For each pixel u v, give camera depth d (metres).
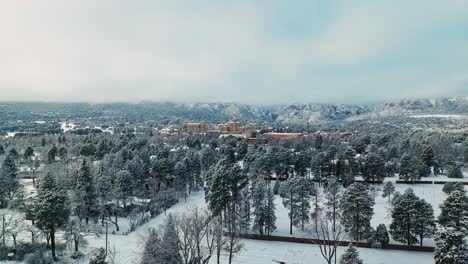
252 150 151.62
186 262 47.94
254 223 74.88
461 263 46.34
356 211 68.44
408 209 66.25
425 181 115.62
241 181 80.31
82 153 147.38
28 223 75.62
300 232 76.06
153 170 105.75
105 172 94.00
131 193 92.62
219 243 54.06
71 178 94.50
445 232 49.31
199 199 106.94
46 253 60.25
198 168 120.19
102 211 80.88
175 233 49.66
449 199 64.56
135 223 81.19
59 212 58.78
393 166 128.12
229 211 73.50
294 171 122.75
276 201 100.31
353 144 175.25
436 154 143.75
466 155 146.12
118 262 58.66
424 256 62.81
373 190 98.56
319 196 99.06
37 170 131.62
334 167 116.88
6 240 66.38
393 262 60.53
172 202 100.12
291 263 60.44
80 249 64.56
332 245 68.19
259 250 66.19
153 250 46.06
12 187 91.44
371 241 66.81
